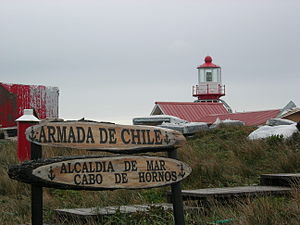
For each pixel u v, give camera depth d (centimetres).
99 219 754
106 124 618
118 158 618
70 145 587
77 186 581
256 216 741
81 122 598
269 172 1238
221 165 1245
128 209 808
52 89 3419
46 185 564
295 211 764
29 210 905
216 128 1967
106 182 603
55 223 792
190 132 2017
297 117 3066
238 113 3881
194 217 799
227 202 871
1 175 1205
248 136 1706
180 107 4153
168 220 751
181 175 678
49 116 3381
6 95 3020
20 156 1372
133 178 628
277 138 1514
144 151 650
